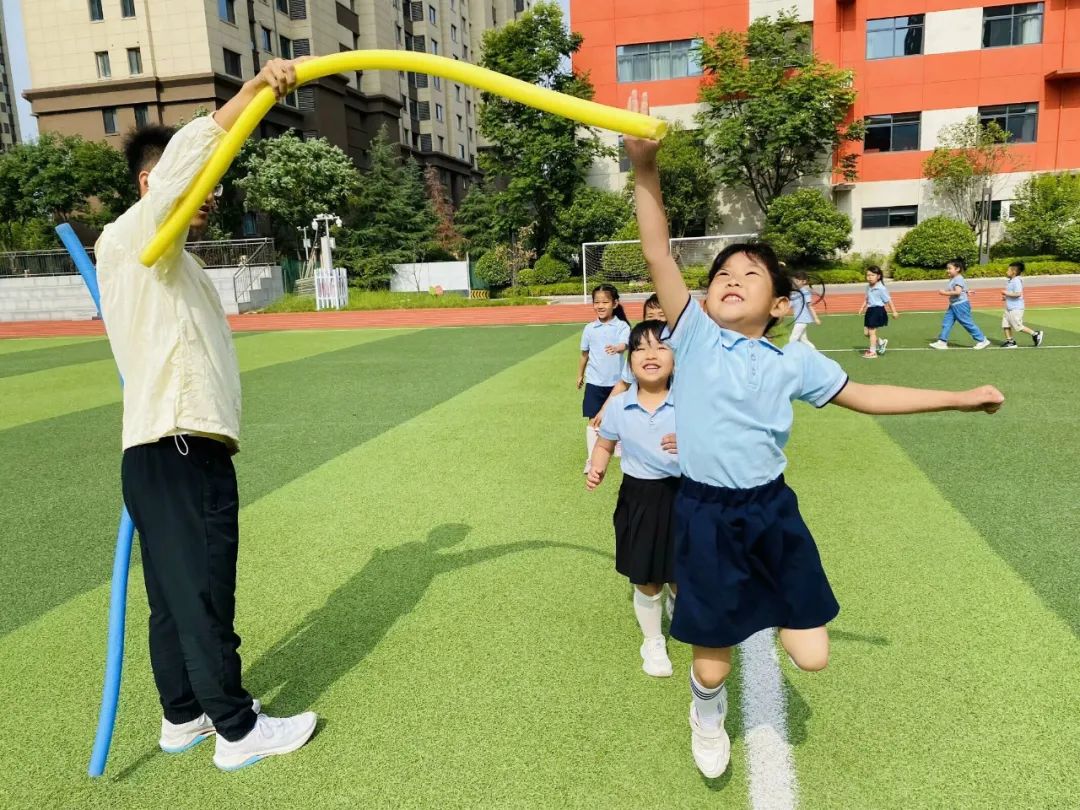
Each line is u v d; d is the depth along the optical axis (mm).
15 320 27484
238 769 2301
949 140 26734
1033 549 3777
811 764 2252
